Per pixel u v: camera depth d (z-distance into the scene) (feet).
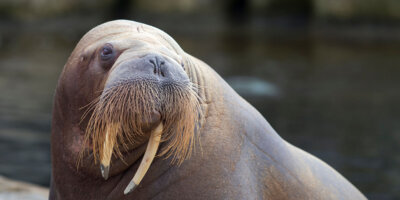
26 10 234.38
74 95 34.81
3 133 90.07
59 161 35.78
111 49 33.35
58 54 179.83
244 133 35.37
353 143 91.91
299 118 109.91
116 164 33.45
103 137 30.17
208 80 36.01
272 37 244.01
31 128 93.97
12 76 140.26
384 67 176.04
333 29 261.65
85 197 34.99
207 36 241.96
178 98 29.99
